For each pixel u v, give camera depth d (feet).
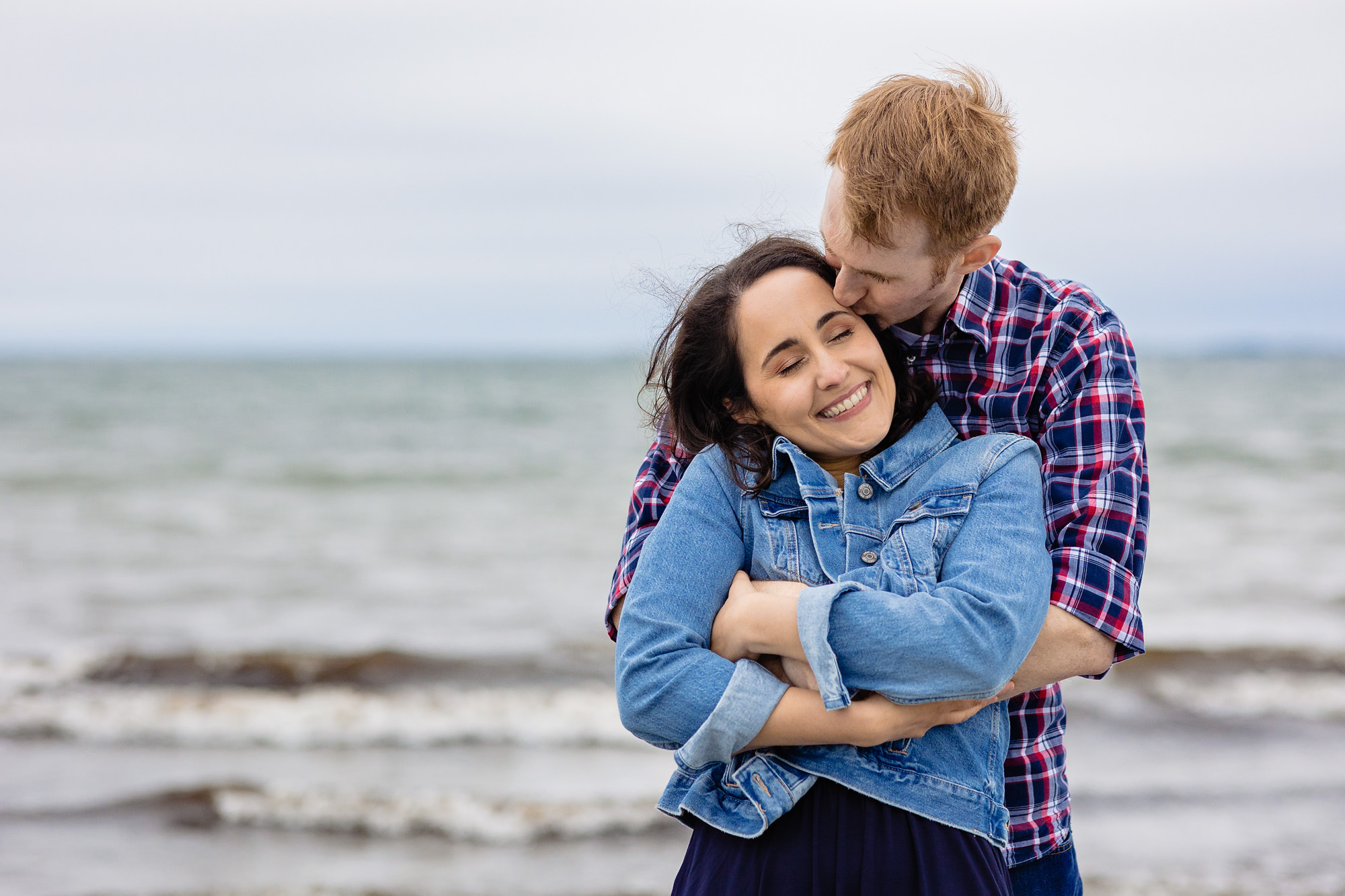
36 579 35.91
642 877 14.90
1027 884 5.98
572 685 23.48
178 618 30.40
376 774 18.48
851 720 4.64
